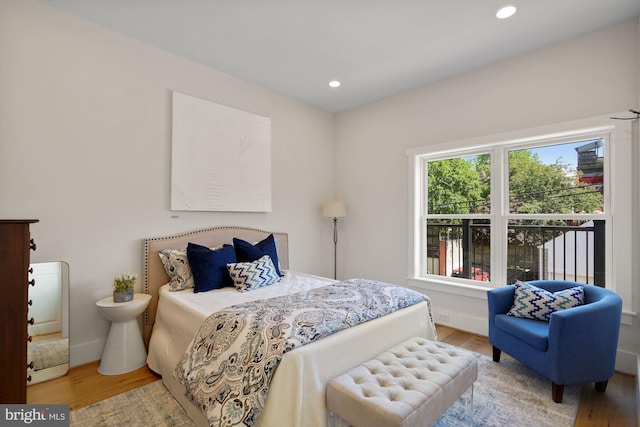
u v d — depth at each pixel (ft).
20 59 7.18
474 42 8.75
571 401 6.53
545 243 9.36
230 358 5.15
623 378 7.46
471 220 10.88
